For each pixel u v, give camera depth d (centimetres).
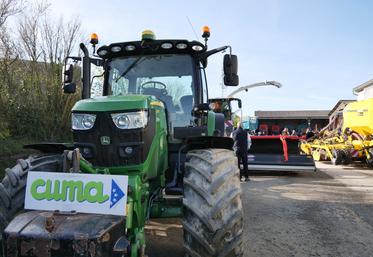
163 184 374
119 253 242
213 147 365
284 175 1130
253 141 1165
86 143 319
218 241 280
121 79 447
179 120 436
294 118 3575
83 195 261
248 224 559
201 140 360
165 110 392
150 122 328
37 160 339
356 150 1406
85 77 454
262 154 1133
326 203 711
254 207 675
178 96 438
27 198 267
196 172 307
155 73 442
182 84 438
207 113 436
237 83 436
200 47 427
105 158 313
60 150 373
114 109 313
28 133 961
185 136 407
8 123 872
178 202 353
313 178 1070
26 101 972
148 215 337
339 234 511
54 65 1056
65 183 264
